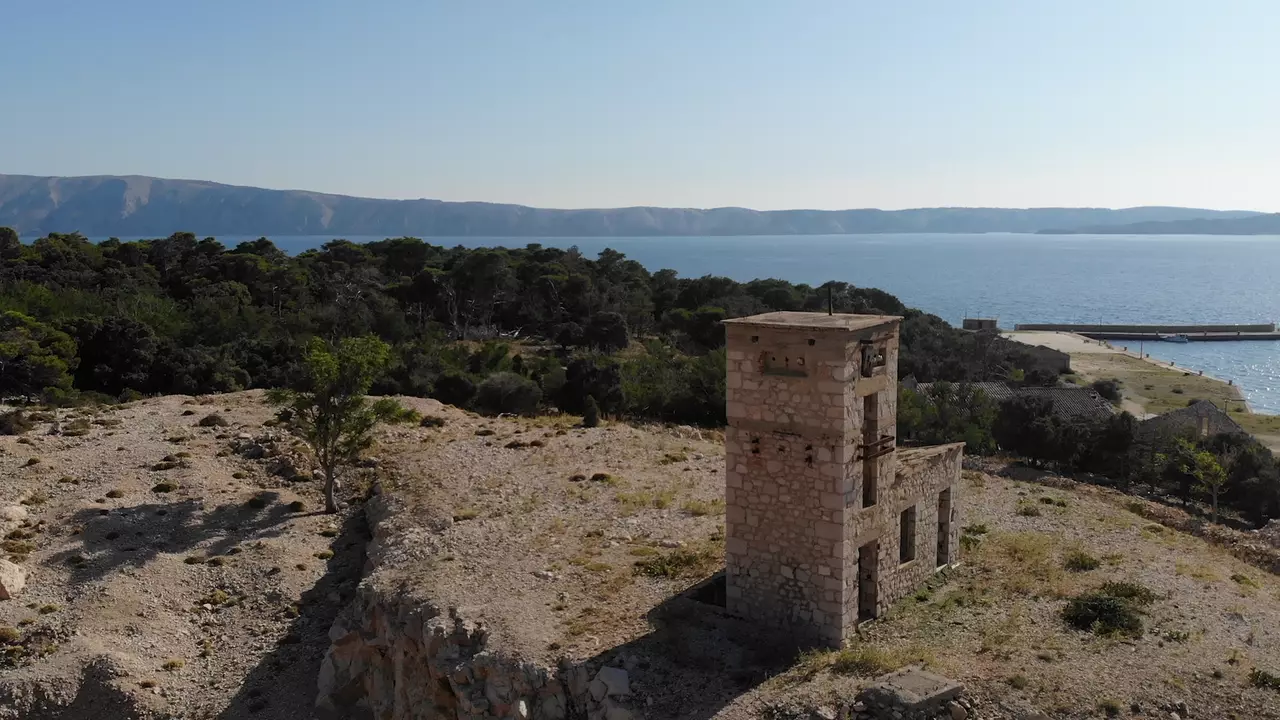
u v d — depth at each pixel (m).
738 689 19.86
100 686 25.88
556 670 20.84
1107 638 21.77
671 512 32.69
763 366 22.20
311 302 94.88
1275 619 23.56
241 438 43.38
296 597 30.83
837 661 20.56
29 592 29.83
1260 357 164.25
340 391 37.06
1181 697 18.69
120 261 99.50
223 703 26.23
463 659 22.16
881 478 23.06
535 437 44.91
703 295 112.50
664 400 63.25
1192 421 67.69
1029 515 33.88
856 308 112.12
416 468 39.28
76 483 37.81
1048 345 162.62
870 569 23.20
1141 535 31.58
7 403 50.97
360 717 25.75
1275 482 50.91
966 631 22.44
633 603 24.38
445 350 75.12
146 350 63.41
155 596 30.17
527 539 29.84
